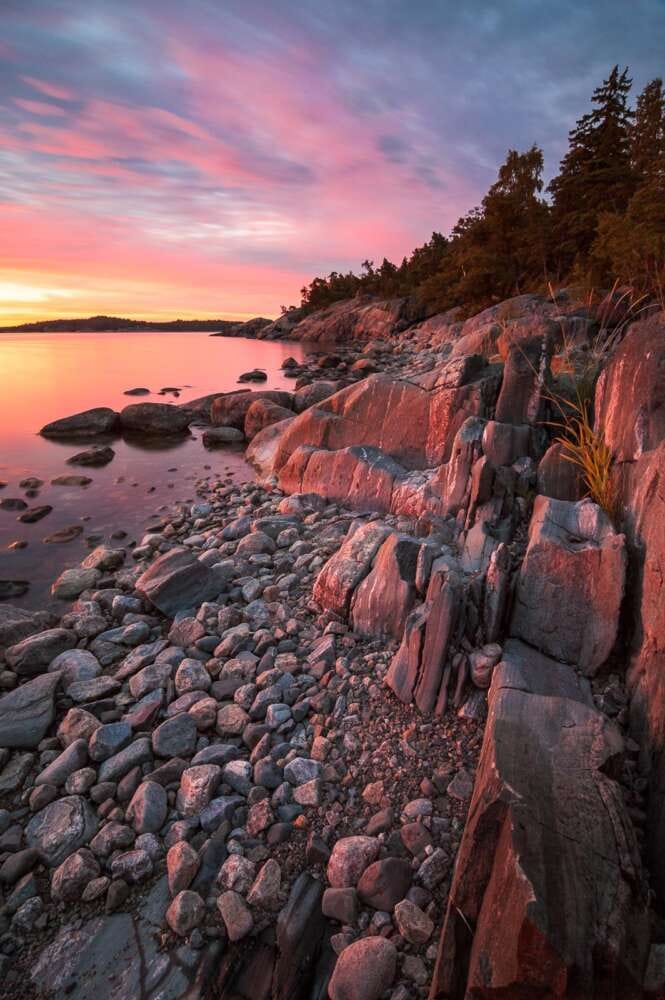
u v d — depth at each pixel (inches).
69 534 355.6
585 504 181.5
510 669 144.8
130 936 109.5
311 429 386.6
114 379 1217.4
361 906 110.1
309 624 207.9
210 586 241.4
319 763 142.7
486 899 88.0
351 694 165.9
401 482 293.7
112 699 177.6
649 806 113.5
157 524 370.0
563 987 74.0
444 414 307.9
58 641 206.4
